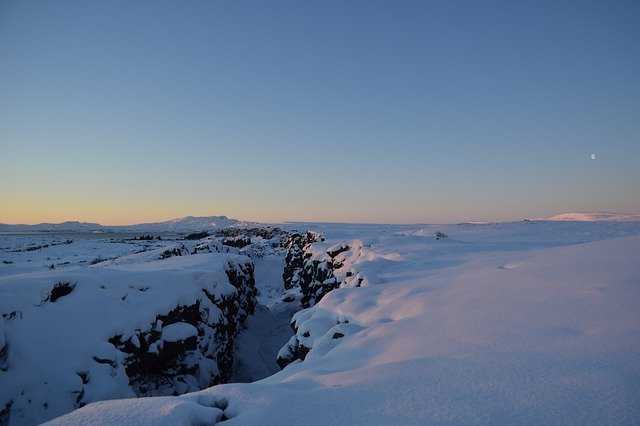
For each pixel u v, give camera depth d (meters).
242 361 19.08
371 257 18.95
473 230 40.78
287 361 9.40
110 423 2.99
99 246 79.88
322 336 7.76
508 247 18.66
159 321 10.91
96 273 10.75
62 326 8.59
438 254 17.36
